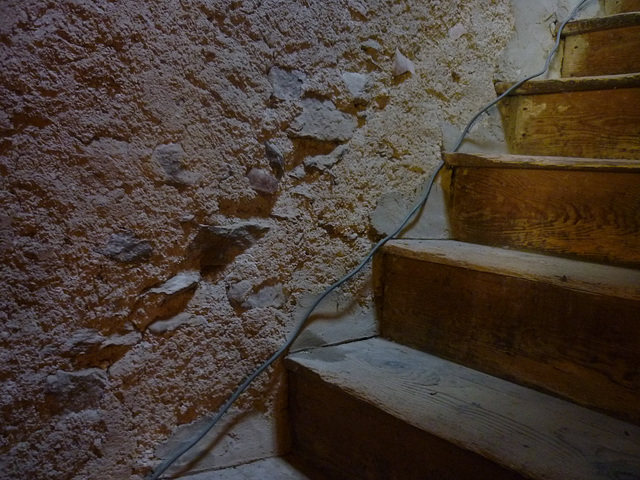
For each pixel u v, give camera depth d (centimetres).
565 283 104
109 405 105
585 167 121
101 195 100
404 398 105
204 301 115
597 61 186
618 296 96
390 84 142
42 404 98
